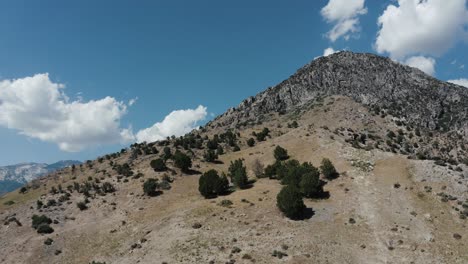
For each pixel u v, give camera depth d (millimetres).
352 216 74562
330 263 59875
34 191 125500
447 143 156625
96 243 79562
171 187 101875
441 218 72500
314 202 81000
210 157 125688
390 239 67062
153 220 83500
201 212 79312
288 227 70625
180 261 61719
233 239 66938
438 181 83438
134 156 136000
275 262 59031
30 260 76500
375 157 100312
